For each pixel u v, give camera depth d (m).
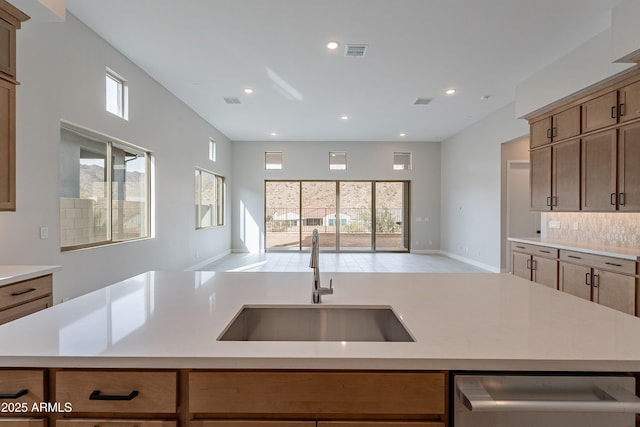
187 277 1.92
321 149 9.43
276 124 7.61
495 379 0.87
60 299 3.22
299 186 9.55
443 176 9.36
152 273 2.05
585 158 3.72
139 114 4.56
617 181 3.32
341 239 9.61
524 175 6.48
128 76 4.28
